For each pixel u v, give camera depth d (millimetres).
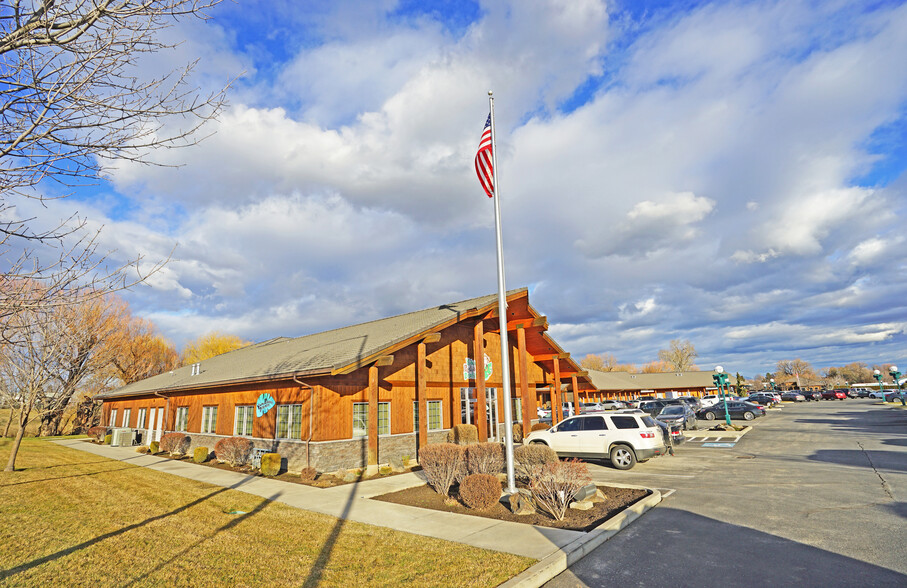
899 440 20000
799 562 6488
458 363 21359
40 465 18031
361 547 7418
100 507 10484
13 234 3625
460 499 10797
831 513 8938
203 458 19125
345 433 15930
